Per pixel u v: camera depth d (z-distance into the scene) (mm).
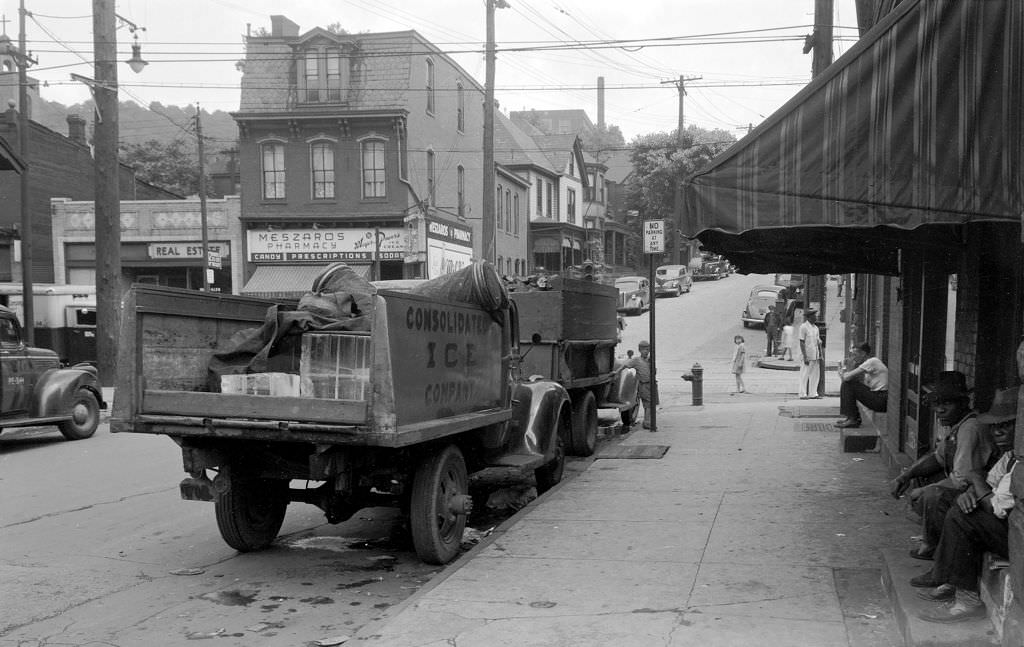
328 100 34188
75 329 27578
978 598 4508
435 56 36781
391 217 33719
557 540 6918
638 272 70188
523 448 8766
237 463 6746
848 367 15289
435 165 37188
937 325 8023
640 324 41219
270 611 5824
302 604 5977
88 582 6504
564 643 4680
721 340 35656
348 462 6312
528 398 9070
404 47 34188
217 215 35031
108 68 18891
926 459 5594
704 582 5680
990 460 5031
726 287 57344
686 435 12906
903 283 9227
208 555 7309
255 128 34219
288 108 34156
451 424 6676
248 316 7301
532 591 5598
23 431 15648
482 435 7828
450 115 39062
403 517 8688
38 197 35594
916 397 8500
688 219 5352
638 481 9367
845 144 4859
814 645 4516
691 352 32938
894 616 4863
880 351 13984
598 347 13070
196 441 6453
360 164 33906
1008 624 3943
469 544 7789
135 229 35250
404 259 33969
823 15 16000
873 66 4789
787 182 5027
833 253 8859
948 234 6793
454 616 5148
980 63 4586
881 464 9961
